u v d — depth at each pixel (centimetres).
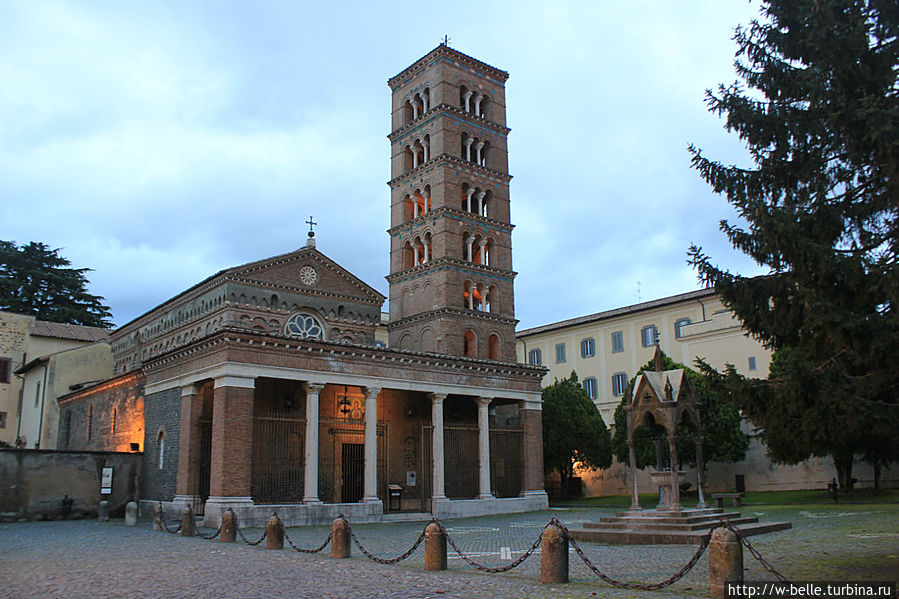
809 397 1552
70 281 8656
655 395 2706
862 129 1505
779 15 1689
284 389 4247
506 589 1522
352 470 4472
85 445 5522
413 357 4303
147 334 5656
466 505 4362
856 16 1557
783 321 1641
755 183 1748
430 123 5366
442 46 5378
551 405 5803
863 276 1504
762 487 5444
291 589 1544
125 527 3541
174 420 4094
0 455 4075
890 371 1456
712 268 1755
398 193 5547
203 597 1462
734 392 1662
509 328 5284
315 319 4909
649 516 2630
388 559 2050
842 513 3441
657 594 1457
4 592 1552
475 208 5397
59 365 6266
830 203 1639
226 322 4481
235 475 3528
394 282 5397
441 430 4406
